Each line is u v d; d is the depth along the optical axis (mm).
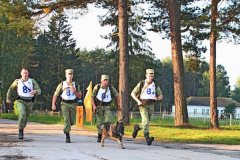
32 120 29844
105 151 9289
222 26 23859
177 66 22703
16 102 12062
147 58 45531
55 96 11430
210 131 19750
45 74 78750
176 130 18688
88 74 116000
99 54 117375
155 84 11562
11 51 47688
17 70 50094
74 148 9656
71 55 82875
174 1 22859
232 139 14336
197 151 10328
